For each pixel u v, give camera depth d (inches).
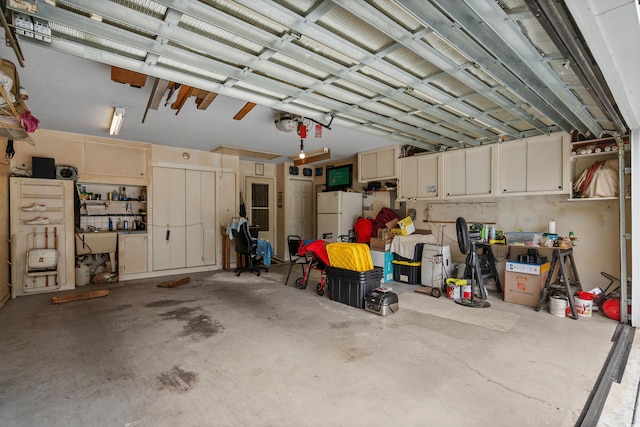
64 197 188.4
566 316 140.5
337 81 103.0
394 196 236.1
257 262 255.3
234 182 264.5
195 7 63.2
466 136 173.0
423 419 72.9
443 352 106.3
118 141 213.5
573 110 109.0
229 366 97.5
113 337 119.4
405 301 165.5
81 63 101.6
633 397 80.4
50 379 89.8
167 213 233.9
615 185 141.8
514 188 170.2
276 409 76.7
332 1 63.2
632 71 76.3
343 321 136.6
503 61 80.0
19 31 67.8
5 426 70.3
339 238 234.7
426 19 65.4
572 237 154.0
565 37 61.4
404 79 97.7
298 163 283.4
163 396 81.9
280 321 136.6
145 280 217.0
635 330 124.7
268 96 114.3
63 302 164.1
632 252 130.1
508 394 82.3
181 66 92.0
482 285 163.2
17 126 92.1
